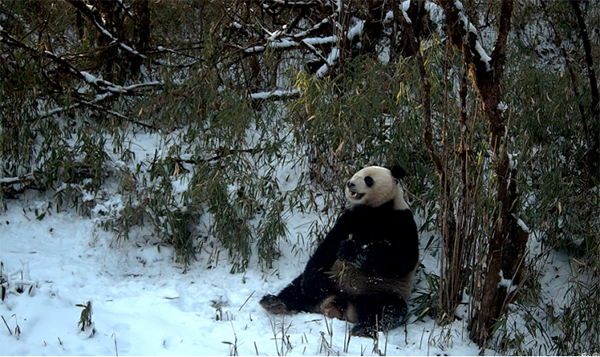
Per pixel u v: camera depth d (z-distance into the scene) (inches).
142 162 259.1
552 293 216.5
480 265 183.5
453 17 170.7
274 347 170.2
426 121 183.5
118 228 235.1
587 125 253.6
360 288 198.4
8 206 245.3
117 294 203.3
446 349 178.2
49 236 234.4
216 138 268.2
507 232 178.9
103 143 255.1
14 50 291.3
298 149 255.3
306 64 287.4
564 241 223.9
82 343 160.7
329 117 235.8
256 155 264.8
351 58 275.4
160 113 286.7
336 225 210.4
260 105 277.4
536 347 193.3
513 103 263.7
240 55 289.6
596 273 214.2
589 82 273.6
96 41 315.6
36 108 271.7
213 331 179.5
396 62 268.1
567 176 240.5
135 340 166.4
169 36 342.6
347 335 183.8
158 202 235.1
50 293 183.3
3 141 253.8
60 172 254.4
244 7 324.8
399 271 194.7
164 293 206.1
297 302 202.8
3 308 172.4
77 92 280.7
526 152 237.6
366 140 239.9
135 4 317.4
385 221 202.8
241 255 230.5
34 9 338.6
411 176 236.4
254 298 207.2
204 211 242.4
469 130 192.9
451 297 190.4
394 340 183.3
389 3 269.7
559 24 331.0
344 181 235.9
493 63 171.5
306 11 321.1
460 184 192.4
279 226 224.4
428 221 223.5
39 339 160.7
